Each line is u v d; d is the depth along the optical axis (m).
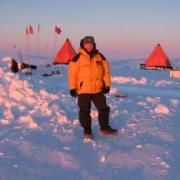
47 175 3.25
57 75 14.80
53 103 6.74
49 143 4.27
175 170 3.44
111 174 3.32
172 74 16.33
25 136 4.55
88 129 4.53
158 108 6.46
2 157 3.69
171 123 5.50
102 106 4.70
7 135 4.58
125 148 4.14
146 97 8.48
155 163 3.63
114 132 4.72
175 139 4.57
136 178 3.23
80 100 4.62
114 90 9.34
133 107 6.87
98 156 3.83
